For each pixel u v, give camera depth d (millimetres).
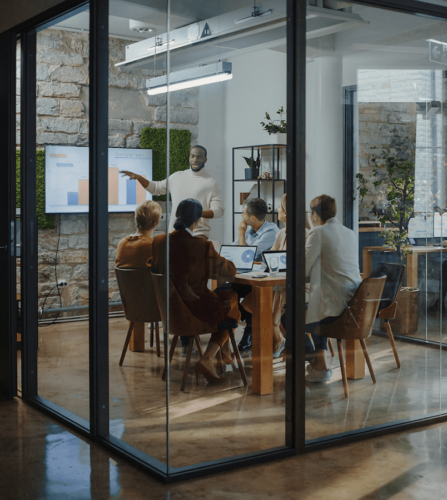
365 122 3438
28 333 4207
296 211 3180
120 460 3162
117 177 3275
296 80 3150
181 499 2699
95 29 3363
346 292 3410
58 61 4859
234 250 3092
